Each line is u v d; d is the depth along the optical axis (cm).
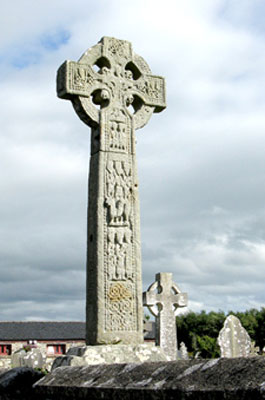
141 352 927
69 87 1013
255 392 377
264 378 387
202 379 436
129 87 1071
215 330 5556
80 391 546
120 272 970
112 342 938
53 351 5481
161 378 477
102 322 942
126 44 1086
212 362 452
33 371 687
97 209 985
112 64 1062
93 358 894
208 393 411
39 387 618
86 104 1022
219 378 423
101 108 1058
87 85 1029
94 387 529
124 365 549
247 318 5353
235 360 435
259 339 5244
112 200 995
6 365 2923
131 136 1048
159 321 2095
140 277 987
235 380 407
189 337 5638
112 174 1010
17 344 5369
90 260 980
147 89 1090
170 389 445
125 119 1052
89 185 1022
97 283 953
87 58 1040
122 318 957
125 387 493
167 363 502
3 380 672
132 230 1000
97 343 931
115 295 961
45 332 5550
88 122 1036
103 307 948
